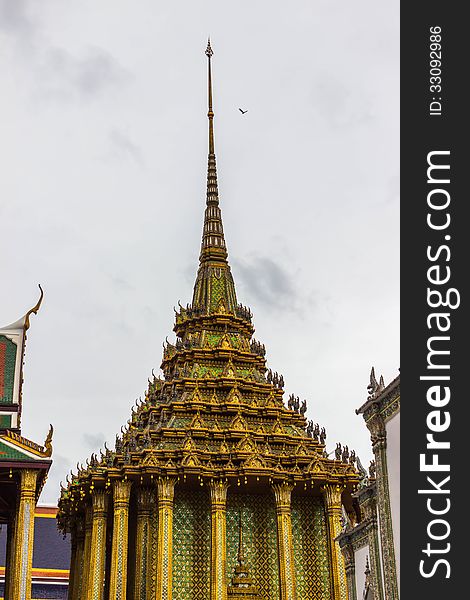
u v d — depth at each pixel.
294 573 51.22
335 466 54.00
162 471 50.44
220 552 49.59
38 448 44.56
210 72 74.44
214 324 62.06
